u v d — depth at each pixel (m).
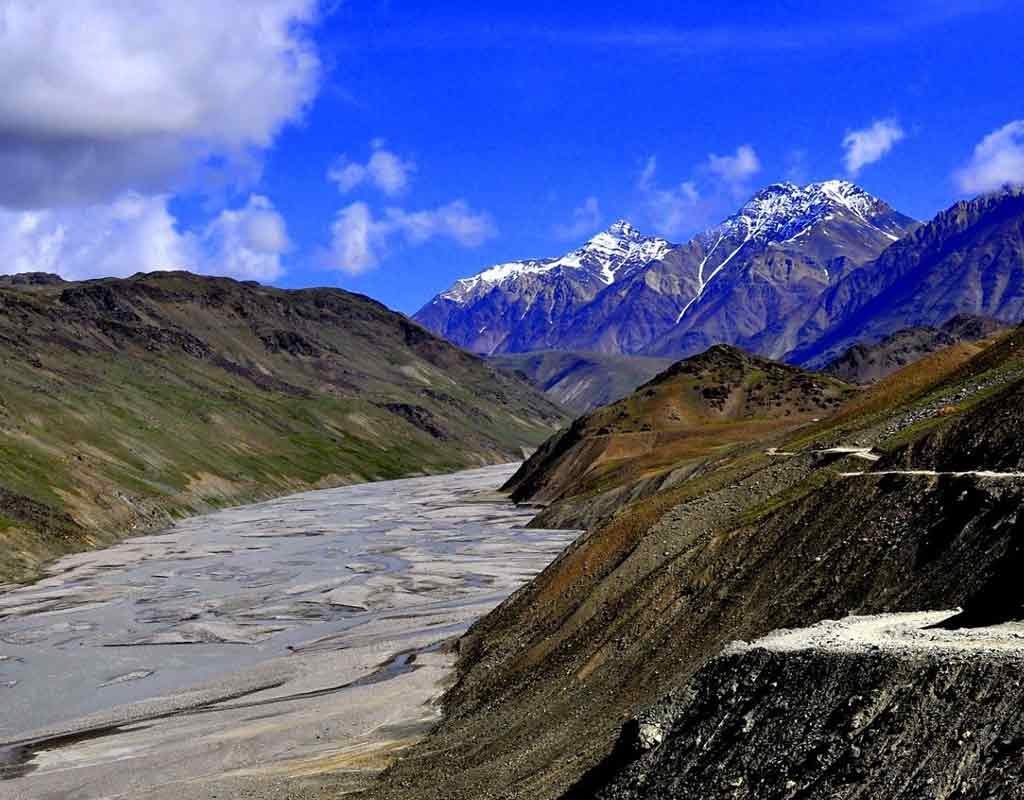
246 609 99.88
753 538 54.59
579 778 39.97
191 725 63.50
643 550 64.75
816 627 35.97
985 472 46.81
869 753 27.09
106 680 76.00
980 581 39.16
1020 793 23.59
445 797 45.56
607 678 53.03
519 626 69.12
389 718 61.53
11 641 88.94
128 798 51.69
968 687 26.28
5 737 63.75
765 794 28.70
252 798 50.16
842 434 79.69
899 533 45.62
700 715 32.94
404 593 104.94
